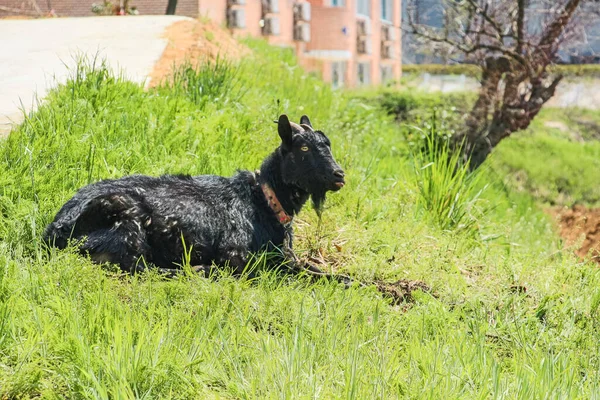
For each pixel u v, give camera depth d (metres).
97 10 26.38
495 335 6.92
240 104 12.97
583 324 7.43
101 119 10.16
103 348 5.55
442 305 7.27
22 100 11.45
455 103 23.00
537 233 13.55
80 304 6.18
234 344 5.91
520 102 19.45
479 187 16.66
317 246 8.62
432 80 33.09
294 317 6.57
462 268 8.77
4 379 5.22
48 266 6.75
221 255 7.54
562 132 27.28
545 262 9.63
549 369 6.01
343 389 5.43
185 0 25.92
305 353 5.87
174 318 6.20
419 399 5.40
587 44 20.12
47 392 5.21
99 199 7.21
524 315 7.48
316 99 16.98
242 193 7.77
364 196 10.38
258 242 7.68
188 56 15.92
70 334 5.55
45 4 28.17
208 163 9.54
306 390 5.43
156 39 16.70
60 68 13.93
